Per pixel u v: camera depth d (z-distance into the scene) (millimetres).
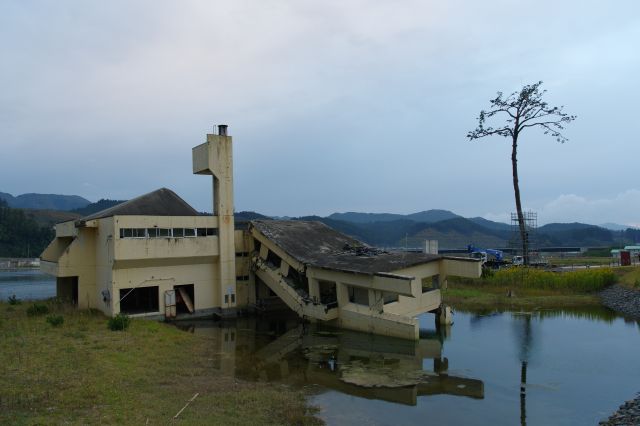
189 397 16531
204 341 27938
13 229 149375
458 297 41906
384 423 15758
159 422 13594
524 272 46594
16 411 13812
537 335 29266
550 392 19141
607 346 26453
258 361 23250
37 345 22875
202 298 36406
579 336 28859
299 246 37312
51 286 67438
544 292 43594
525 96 55188
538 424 15914
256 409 15758
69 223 38594
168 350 24141
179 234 35031
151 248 33344
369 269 29875
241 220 42094
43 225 176000
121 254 32094
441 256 33625
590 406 17609
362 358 24250
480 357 24406
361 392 18891
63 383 16797
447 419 16234
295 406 16500
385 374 21391
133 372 19203
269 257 39969
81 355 21203
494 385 20000
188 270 35812
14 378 17094
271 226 40688
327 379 20578
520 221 55625
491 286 46219
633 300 36469
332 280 32031
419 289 31891
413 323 27328
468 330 31016
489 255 66312
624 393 19000
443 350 25891
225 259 36625
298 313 34500
